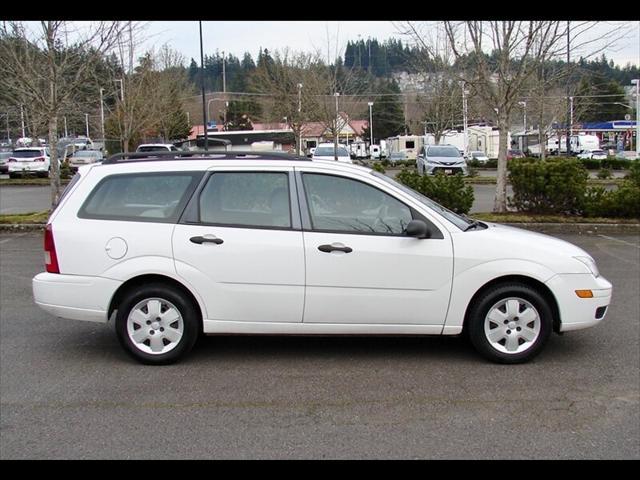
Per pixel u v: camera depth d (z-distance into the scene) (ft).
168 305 16.87
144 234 16.70
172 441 12.57
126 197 17.10
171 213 16.89
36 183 92.94
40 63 45.70
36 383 15.76
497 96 43.55
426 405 14.28
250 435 12.81
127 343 16.97
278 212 16.80
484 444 12.39
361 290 16.56
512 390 15.14
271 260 16.47
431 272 16.56
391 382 15.72
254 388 15.35
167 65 125.39
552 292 16.70
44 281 16.96
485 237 16.83
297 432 12.93
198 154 17.85
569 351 18.06
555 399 14.60
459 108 121.19
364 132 238.89
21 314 22.41
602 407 14.14
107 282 16.70
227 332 16.89
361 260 16.43
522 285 16.84
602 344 18.67
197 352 18.17
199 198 16.93
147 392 15.12
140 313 16.92
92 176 17.30
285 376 16.19
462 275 16.58
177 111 133.49
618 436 12.73
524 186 43.57
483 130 179.42
